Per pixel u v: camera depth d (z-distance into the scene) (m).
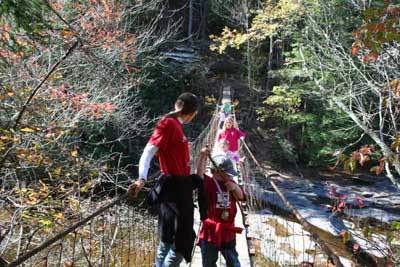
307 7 11.76
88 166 6.02
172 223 2.77
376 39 3.02
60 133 5.66
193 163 6.45
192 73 17.59
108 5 8.17
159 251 2.85
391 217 10.46
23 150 4.84
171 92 15.54
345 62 10.16
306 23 11.62
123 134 10.02
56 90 6.06
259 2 15.53
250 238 5.37
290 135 17.16
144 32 11.62
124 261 5.09
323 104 13.17
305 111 15.20
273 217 7.84
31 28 3.62
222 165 3.28
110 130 10.09
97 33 7.83
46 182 6.12
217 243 3.22
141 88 14.03
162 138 2.76
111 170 8.92
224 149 6.15
